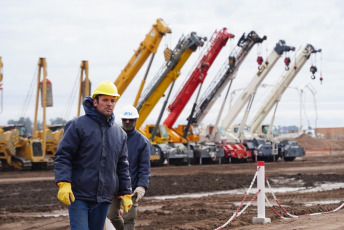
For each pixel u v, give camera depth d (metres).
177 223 13.37
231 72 48.06
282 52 51.84
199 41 45.09
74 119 6.75
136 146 9.03
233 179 28.39
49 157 42.50
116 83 45.41
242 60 47.97
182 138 48.56
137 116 9.05
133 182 9.02
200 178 29.28
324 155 72.12
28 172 39.12
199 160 50.34
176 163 48.31
